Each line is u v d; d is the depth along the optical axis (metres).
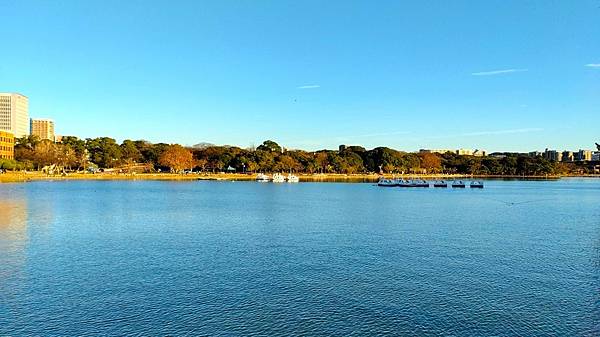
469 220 90.50
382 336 31.62
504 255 55.72
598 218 96.00
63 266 49.19
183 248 59.16
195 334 31.80
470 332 32.38
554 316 35.31
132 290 40.88
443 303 37.88
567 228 80.00
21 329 32.59
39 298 38.72
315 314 35.38
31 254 55.09
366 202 133.38
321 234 70.88
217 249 58.59
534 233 73.56
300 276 45.47
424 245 61.78
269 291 40.72
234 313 35.56
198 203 125.44
